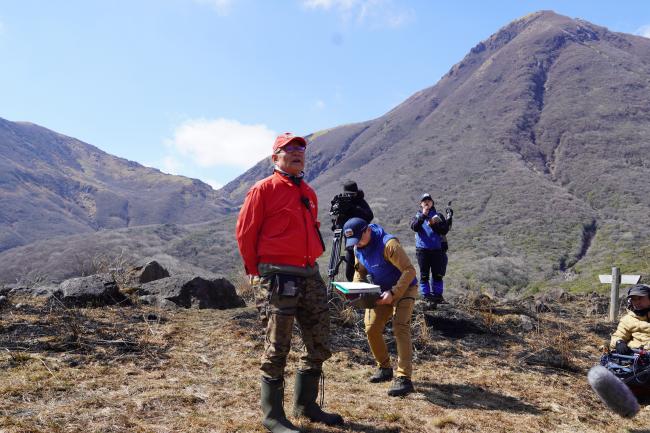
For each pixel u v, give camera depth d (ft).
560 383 18.19
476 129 523.29
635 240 237.66
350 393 15.28
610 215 296.92
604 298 35.86
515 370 19.42
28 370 14.92
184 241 289.53
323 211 307.58
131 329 19.95
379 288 14.15
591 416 15.25
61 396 13.21
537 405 15.81
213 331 20.47
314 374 12.54
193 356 17.58
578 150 421.59
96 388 13.94
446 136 535.60
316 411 12.57
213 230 325.83
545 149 448.24
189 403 13.29
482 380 17.78
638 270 173.17
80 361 16.06
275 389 11.72
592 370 13.67
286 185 12.14
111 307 23.52
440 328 23.49
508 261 211.41
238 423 12.01
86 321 20.31
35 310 21.77
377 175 498.28
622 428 14.61
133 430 11.31
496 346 22.24
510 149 451.53
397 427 12.65
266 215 11.94
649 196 318.86
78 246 261.44
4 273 238.27
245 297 32.09
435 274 25.85
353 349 19.84
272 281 11.80
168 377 15.35
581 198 338.34
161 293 26.61
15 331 18.42
